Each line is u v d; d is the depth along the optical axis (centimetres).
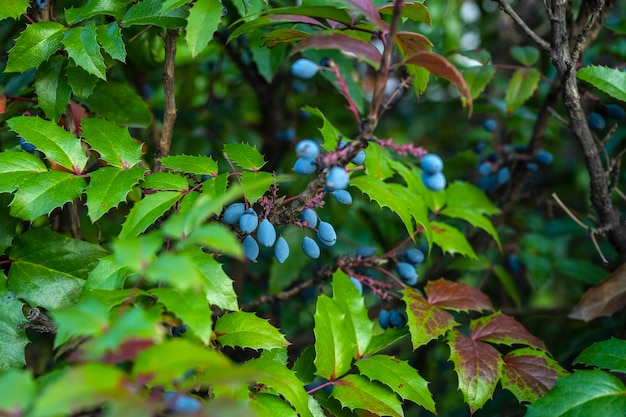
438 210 53
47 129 43
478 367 44
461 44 89
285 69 63
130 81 61
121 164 43
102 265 39
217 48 70
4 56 55
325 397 43
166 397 33
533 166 58
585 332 56
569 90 48
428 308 46
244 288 66
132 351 31
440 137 89
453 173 68
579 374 42
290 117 73
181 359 31
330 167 37
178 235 33
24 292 42
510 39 78
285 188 62
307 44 37
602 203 52
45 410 28
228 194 33
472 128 84
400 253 51
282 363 42
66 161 42
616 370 42
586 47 54
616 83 49
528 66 56
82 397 29
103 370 30
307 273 66
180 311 34
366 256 52
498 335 47
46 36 44
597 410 41
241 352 60
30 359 56
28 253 43
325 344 43
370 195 44
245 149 43
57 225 52
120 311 35
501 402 56
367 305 66
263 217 41
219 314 50
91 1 45
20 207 40
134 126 52
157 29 51
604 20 53
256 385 40
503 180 59
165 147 48
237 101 80
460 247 51
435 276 60
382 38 39
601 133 67
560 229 68
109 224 55
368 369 42
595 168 51
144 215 40
